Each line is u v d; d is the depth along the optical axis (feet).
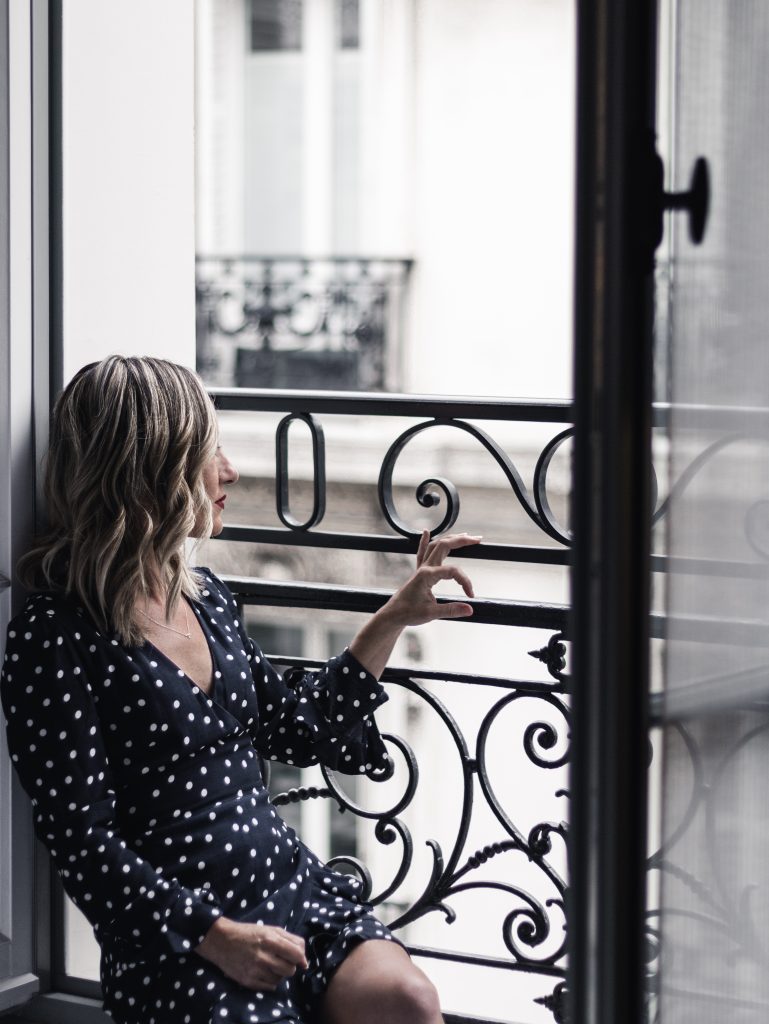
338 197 27.78
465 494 23.41
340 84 27.40
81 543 5.71
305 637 25.58
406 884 23.98
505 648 23.27
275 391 7.23
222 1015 5.21
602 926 3.90
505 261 25.08
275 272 28.40
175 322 7.76
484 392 25.84
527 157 24.52
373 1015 5.53
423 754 23.70
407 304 26.09
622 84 3.66
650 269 3.79
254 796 5.95
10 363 6.48
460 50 24.61
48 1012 7.18
